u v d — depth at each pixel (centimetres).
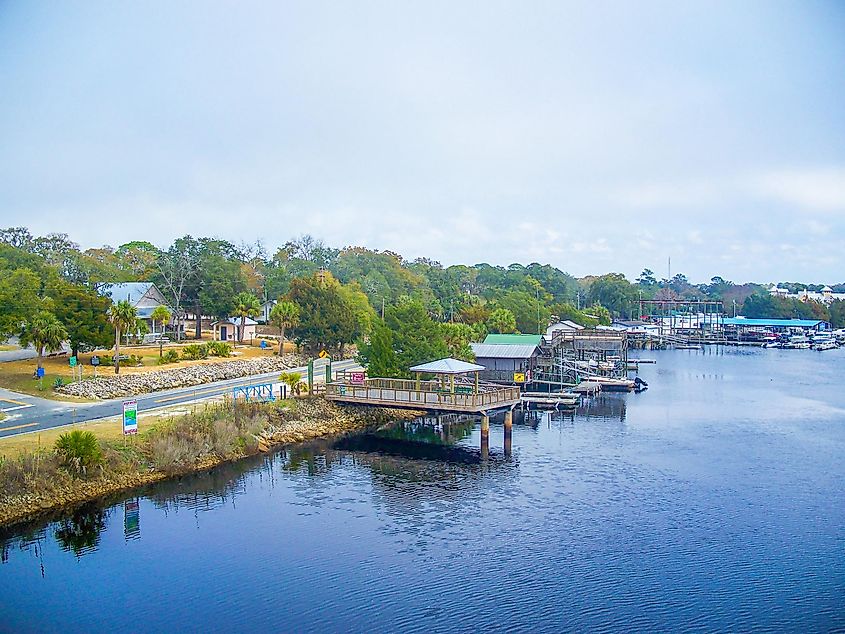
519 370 9962
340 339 10762
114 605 3428
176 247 13962
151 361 8862
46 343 7488
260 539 4212
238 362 9288
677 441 6812
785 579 3728
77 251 16612
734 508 4781
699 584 3669
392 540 4206
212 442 5809
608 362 12862
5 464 4538
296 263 18838
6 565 3838
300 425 6800
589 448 6506
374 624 3272
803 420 7988
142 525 4406
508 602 3472
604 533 4325
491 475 5562
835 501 4934
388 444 6606
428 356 8150
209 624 3269
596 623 3291
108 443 5216
